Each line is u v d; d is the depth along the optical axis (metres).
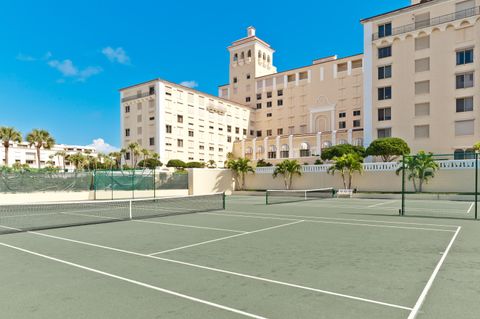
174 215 18.12
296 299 5.15
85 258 8.03
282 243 9.80
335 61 66.56
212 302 5.06
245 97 80.56
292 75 72.81
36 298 5.31
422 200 28.83
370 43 48.59
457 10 42.31
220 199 31.58
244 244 9.69
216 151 70.25
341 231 12.07
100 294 5.47
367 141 48.56
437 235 11.09
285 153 65.94
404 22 45.88
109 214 19.02
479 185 29.59
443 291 5.47
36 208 23.39
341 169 35.19
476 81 40.97
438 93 43.41
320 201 28.47
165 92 61.41
